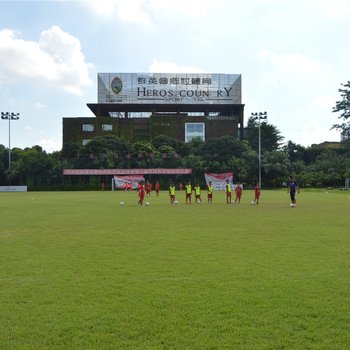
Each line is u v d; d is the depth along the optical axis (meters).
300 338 5.38
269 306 6.53
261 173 78.75
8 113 78.12
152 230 15.84
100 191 71.69
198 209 26.64
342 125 86.62
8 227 17.14
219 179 72.81
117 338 5.41
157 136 92.56
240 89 104.62
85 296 7.12
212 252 11.06
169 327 5.74
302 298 6.92
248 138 107.12
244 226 16.92
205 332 5.57
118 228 16.59
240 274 8.57
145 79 103.25
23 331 5.65
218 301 6.79
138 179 75.06
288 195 48.47
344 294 7.14
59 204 33.06
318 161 90.50
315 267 9.18
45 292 7.36
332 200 37.16
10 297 7.09
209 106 105.44
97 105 103.69
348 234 14.41
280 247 11.77
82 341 5.33
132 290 7.45
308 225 17.16
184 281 8.05
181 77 103.88
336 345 5.17
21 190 74.69
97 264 9.66
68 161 81.69
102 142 82.44
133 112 112.12
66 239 13.67
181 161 80.62
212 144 83.75
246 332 5.57
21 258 10.44
